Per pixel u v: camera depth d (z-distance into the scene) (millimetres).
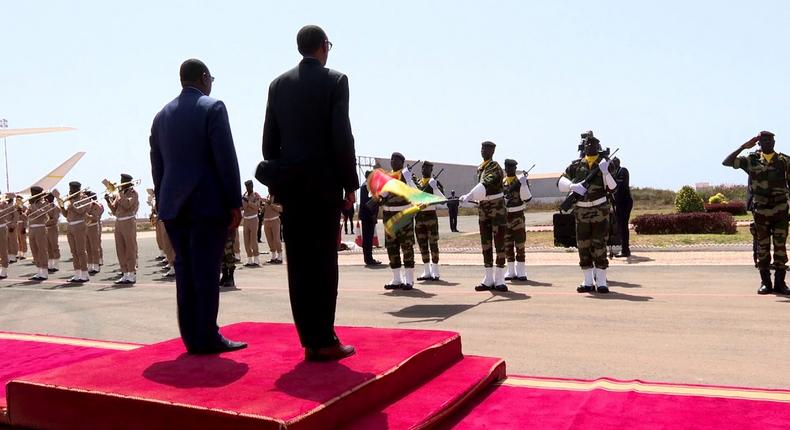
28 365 5484
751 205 9164
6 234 15797
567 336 6723
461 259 15820
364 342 4711
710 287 9938
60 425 3727
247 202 16562
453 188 48250
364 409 3688
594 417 3793
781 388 4703
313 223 4141
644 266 13008
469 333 7016
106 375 3943
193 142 4582
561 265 13875
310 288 4152
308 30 4281
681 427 3598
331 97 4137
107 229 43688
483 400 4262
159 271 15922
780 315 7484
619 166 14719
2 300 11141
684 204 25562
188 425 3354
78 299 10984
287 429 3100
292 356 4379
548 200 58094
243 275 14500
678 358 5695
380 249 19938
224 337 4973
